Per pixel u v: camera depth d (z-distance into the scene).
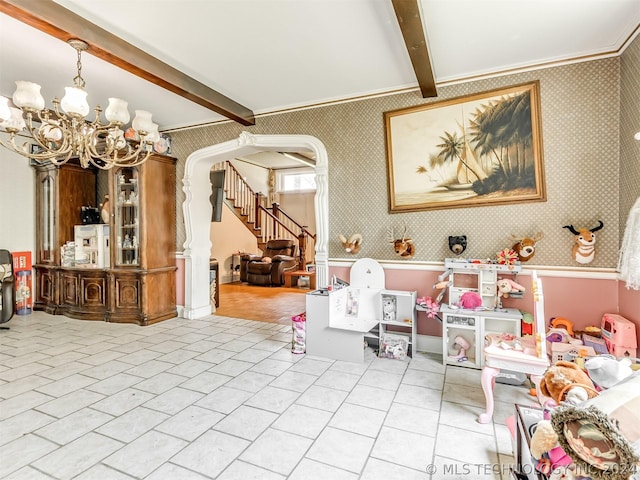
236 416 2.32
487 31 2.67
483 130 3.34
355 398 2.58
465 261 3.29
